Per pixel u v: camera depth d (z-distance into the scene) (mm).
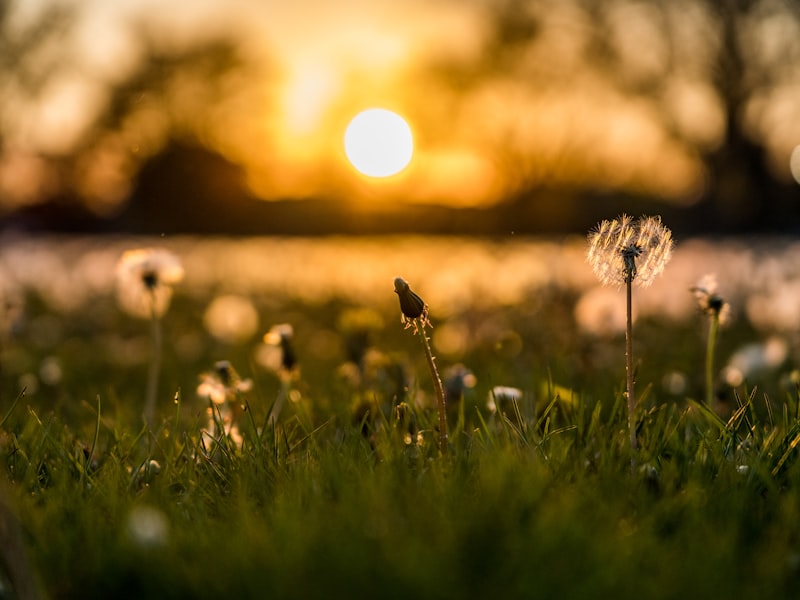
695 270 12250
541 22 38438
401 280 2785
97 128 42156
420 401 3852
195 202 45688
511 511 2145
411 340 8492
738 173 36562
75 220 42625
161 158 44906
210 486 2750
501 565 1933
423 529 2105
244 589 1922
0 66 31984
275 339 3900
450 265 17109
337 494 2492
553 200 40719
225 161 46312
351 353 4684
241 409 3645
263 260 21188
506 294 10492
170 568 2023
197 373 6637
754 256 14422
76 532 2316
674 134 36594
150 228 45031
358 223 45000
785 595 1979
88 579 2100
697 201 37562
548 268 9758
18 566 1935
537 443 2928
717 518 2318
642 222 2746
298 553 1981
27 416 3920
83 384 6090
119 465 2898
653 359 6242
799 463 2648
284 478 2668
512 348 6465
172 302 13602
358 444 3047
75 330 10039
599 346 5785
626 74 36750
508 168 42250
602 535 2078
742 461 2801
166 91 43906
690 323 8789
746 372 4867
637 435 3070
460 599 1820
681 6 35344
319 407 4125
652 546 2074
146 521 2156
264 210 46594
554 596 1835
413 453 2922
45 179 41500
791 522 2248
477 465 2652
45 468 3012
